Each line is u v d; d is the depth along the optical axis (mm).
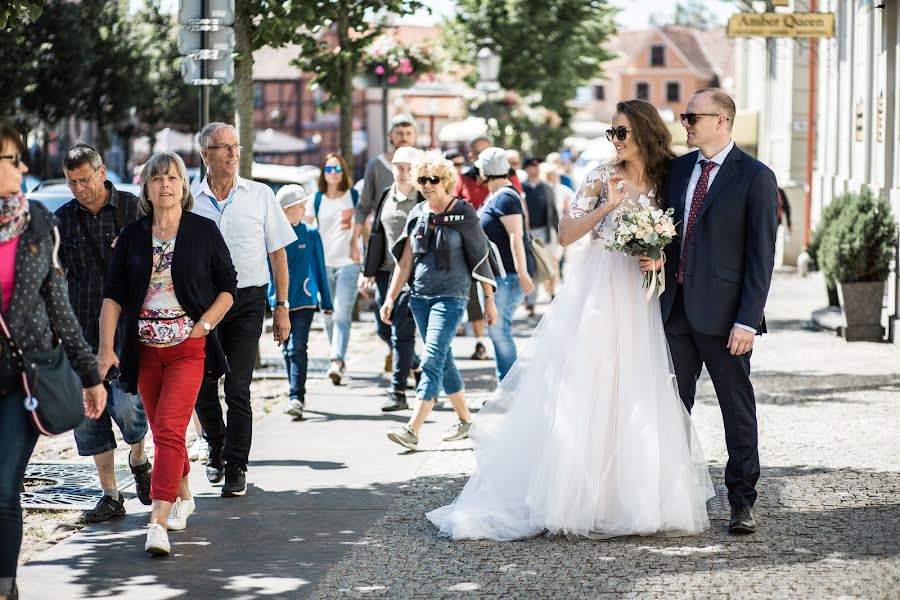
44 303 5508
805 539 6738
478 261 9750
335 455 9492
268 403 11867
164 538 6730
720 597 5777
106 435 7555
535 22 34750
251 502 8016
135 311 6910
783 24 17234
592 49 38969
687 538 6879
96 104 36969
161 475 6836
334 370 12922
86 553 6836
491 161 11320
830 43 23406
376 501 8008
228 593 6094
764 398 11344
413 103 36781
